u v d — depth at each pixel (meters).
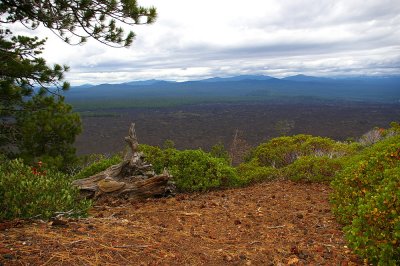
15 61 12.42
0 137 13.73
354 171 6.25
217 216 6.43
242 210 6.87
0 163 6.70
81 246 4.29
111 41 10.27
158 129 175.50
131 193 8.31
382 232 3.87
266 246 4.91
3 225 4.77
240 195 8.38
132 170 8.75
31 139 13.27
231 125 186.75
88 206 5.98
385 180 4.98
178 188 9.29
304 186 9.16
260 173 10.33
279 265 4.24
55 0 9.61
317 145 13.67
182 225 5.79
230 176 9.70
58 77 13.72
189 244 4.82
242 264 4.30
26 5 9.95
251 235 5.40
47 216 5.23
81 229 4.90
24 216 5.18
